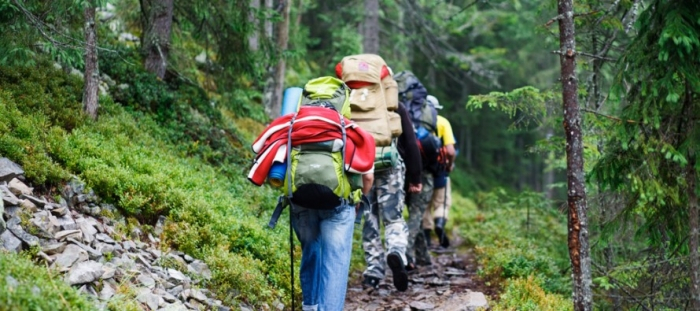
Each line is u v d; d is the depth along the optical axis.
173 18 8.91
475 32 21.25
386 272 7.59
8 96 5.86
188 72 9.42
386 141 5.89
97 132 6.27
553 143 7.15
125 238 5.05
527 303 5.81
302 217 4.77
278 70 11.64
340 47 16.50
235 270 5.10
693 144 4.97
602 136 6.47
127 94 7.66
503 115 27.06
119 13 9.64
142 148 6.45
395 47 18.03
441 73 24.92
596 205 6.91
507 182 29.97
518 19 20.25
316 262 4.96
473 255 9.02
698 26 4.91
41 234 4.42
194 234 5.43
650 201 5.48
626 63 5.24
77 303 3.70
